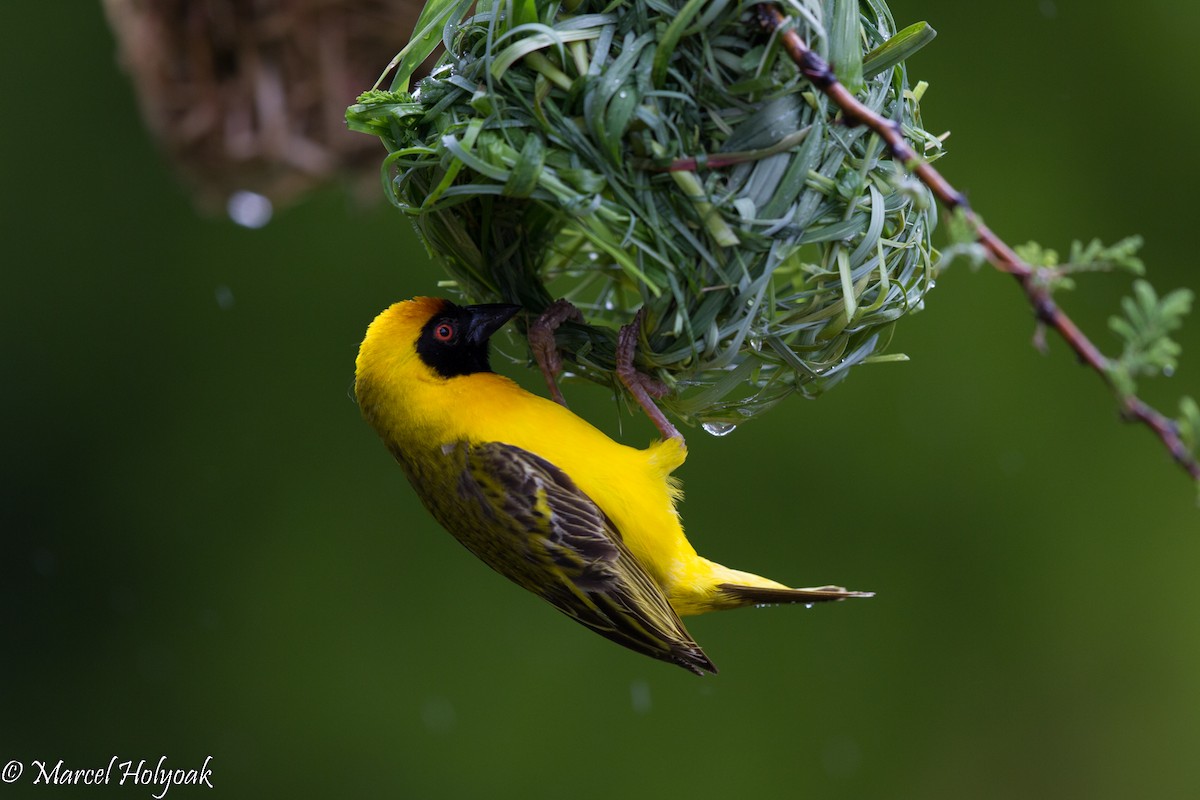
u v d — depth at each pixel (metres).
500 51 5.98
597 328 7.25
